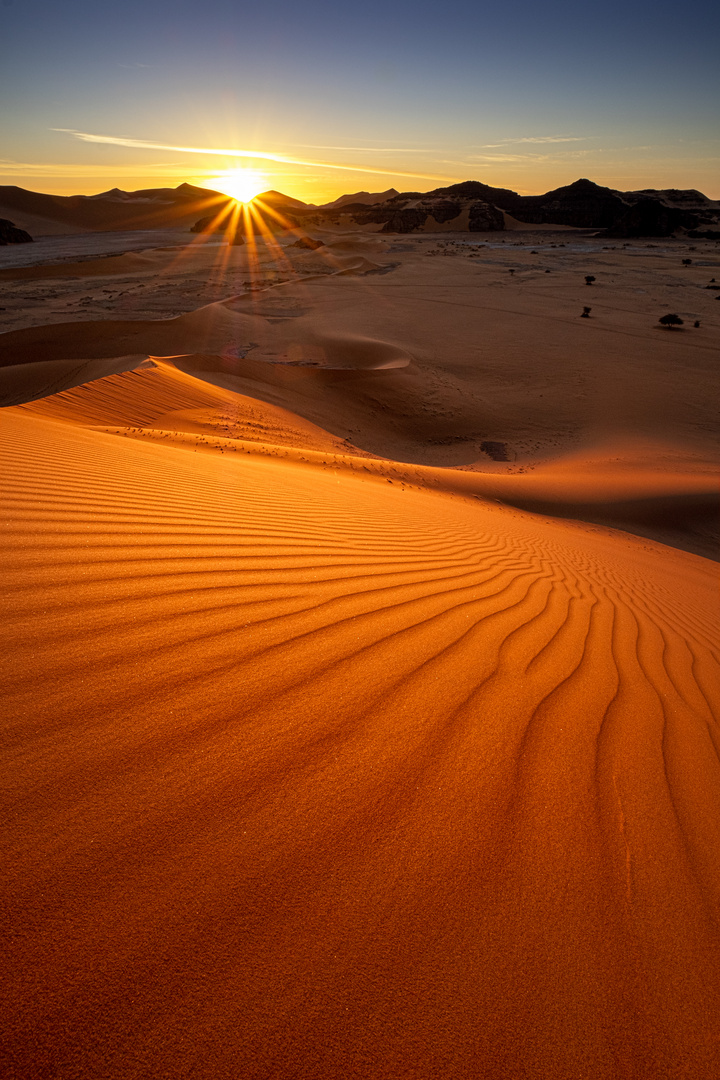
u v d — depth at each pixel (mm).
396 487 12609
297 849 1660
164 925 1379
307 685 2469
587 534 13641
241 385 30734
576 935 1614
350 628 3164
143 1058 1143
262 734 2086
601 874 1865
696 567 12539
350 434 30266
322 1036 1244
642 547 13977
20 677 2078
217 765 1885
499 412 36344
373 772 2047
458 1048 1279
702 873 2018
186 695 2191
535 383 42000
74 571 3027
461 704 2660
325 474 11273
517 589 5066
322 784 1924
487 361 47062
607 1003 1454
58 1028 1155
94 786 1694
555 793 2215
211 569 3521
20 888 1383
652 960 1604
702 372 44344
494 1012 1367
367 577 4160
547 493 18406
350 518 6258
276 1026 1242
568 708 2955
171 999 1246
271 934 1419
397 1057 1238
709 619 6789
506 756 2361
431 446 31672
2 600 2578
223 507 5215
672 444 30578
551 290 82125
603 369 45031
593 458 27422
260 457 12469
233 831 1664
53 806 1604
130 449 7375
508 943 1538
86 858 1483
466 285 87125
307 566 4043
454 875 1704
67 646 2324
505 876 1748
